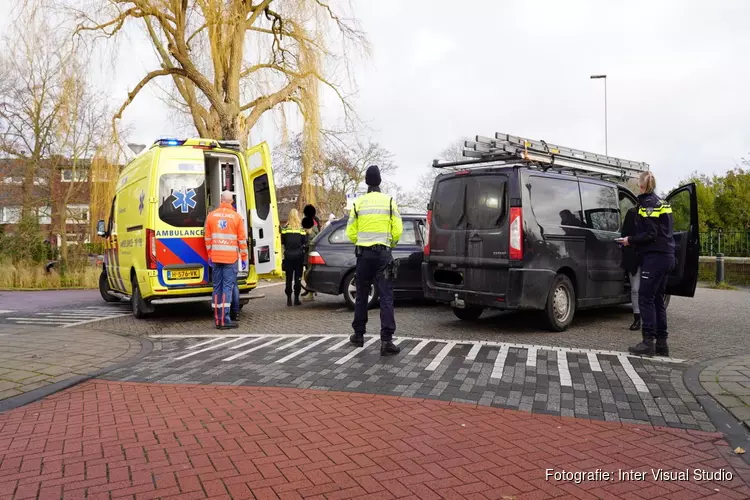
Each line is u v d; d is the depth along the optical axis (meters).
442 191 7.72
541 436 3.71
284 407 4.32
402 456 3.37
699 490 2.97
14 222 22.12
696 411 4.22
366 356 5.92
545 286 6.95
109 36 15.70
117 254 10.48
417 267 9.45
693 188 7.57
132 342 7.15
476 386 4.83
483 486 2.98
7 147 22.81
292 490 2.93
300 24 17.53
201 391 4.82
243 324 8.53
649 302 5.89
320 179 18.92
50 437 3.78
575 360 5.69
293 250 10.62
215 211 8.12
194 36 16.59
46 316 10.10
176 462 3.31
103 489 2.97
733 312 9.35
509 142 7.29
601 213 8.06
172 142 8.66
